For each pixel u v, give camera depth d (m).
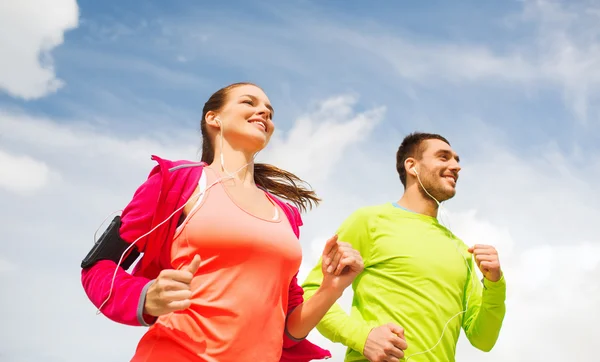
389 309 3.27
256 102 2.70
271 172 2.97
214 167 2.58
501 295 3.43
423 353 3.15
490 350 3.56
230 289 2.22
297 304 2.65
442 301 3.29
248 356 2.21
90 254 2.21
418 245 3.41
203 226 2.26
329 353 2.71
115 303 2.06
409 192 3.83
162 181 2.30
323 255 2.56
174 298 1.95
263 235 2.30
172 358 2.14
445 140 3.94
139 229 2.26
